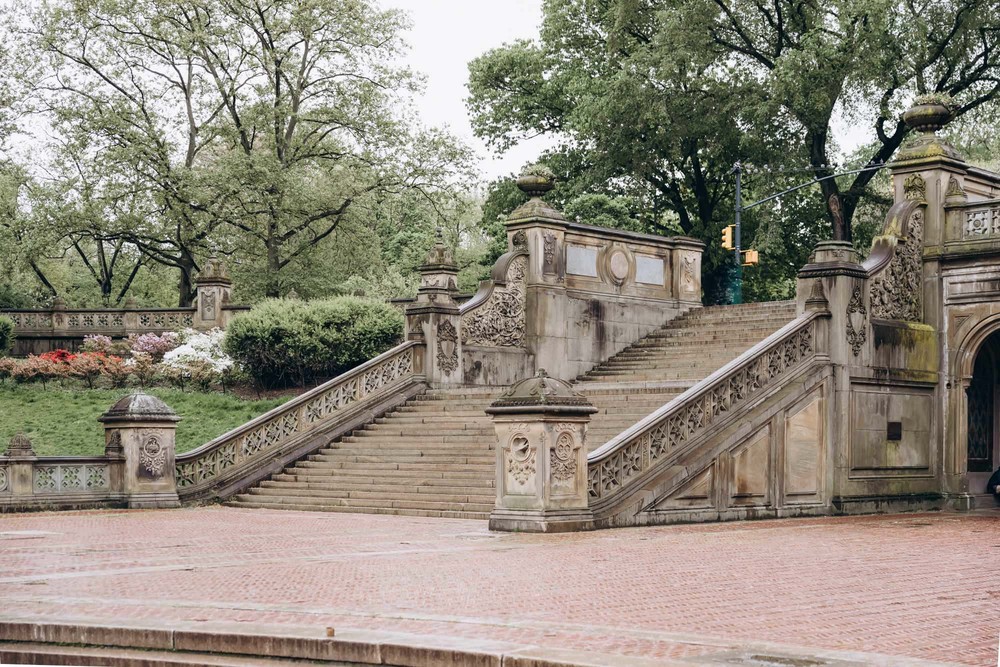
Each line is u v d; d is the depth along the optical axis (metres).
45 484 20.89
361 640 7.72
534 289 27.81
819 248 22.50
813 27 44.38
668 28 43.53
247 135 50.59
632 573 11.58
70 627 8.62
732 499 19.41
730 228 42.62
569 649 7.35
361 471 22.41
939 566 12.56
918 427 23.89
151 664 7.98
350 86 49.41
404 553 13.54
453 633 8.01
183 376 33.28
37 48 48.00
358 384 25.00
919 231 24.34
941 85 44.66
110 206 47.03
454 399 25.27
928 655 7.34
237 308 38.62
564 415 16.53
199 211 48.09
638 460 18.02
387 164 49.22
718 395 19.55
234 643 8.10
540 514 16.23
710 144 46.06
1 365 33.84
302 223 49.84
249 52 47.81
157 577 11.30
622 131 45.38
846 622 8.66
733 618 8.78
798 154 44.59
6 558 13.05
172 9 47.97
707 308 30.84
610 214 47.94
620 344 29.42
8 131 48.81
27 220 47.47
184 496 22.12
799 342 21.45
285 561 12.71
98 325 41.03
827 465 21.67
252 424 23.20
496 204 52.03
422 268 27.48
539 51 51.53
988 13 42.12
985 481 26.03
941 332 24.27
